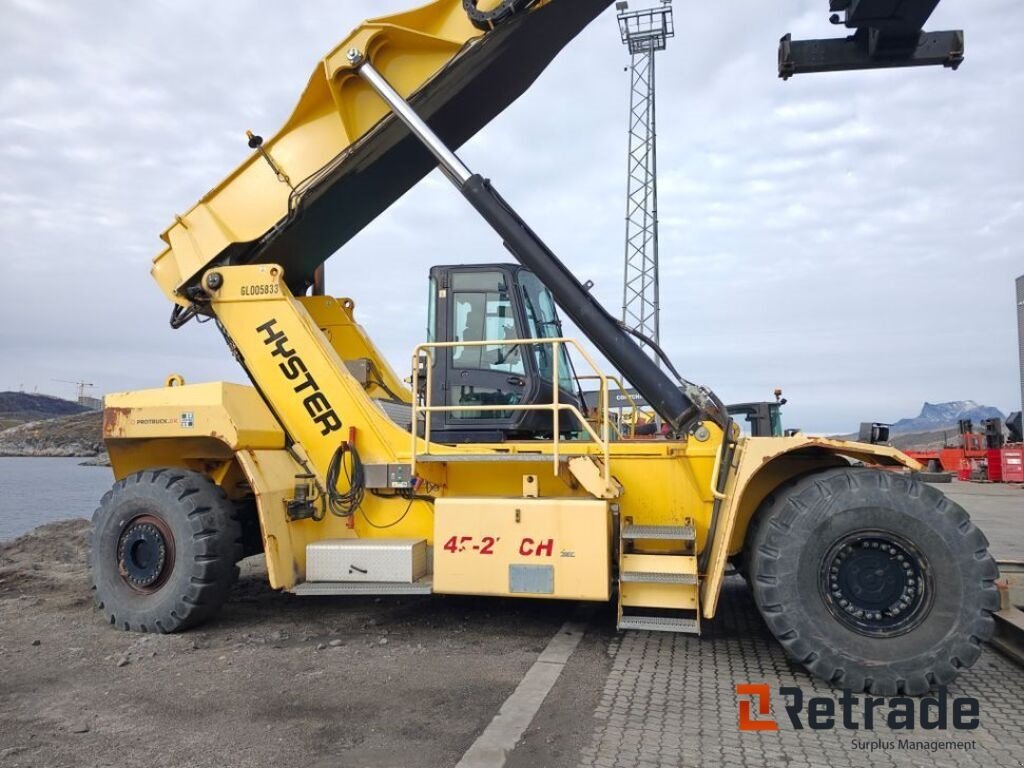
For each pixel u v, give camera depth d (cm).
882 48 398
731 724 328
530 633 484
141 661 422
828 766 288
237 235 560
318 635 482
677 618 432
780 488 430
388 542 498
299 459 528
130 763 288
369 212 617
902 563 379
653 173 2330
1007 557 738
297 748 302
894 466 441
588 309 471
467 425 532
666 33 2323
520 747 301
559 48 534
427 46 520
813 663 375
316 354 538
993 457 2173
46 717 336
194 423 496
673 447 468
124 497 500
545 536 448
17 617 527
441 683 381
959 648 363
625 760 290
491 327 543
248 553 591
